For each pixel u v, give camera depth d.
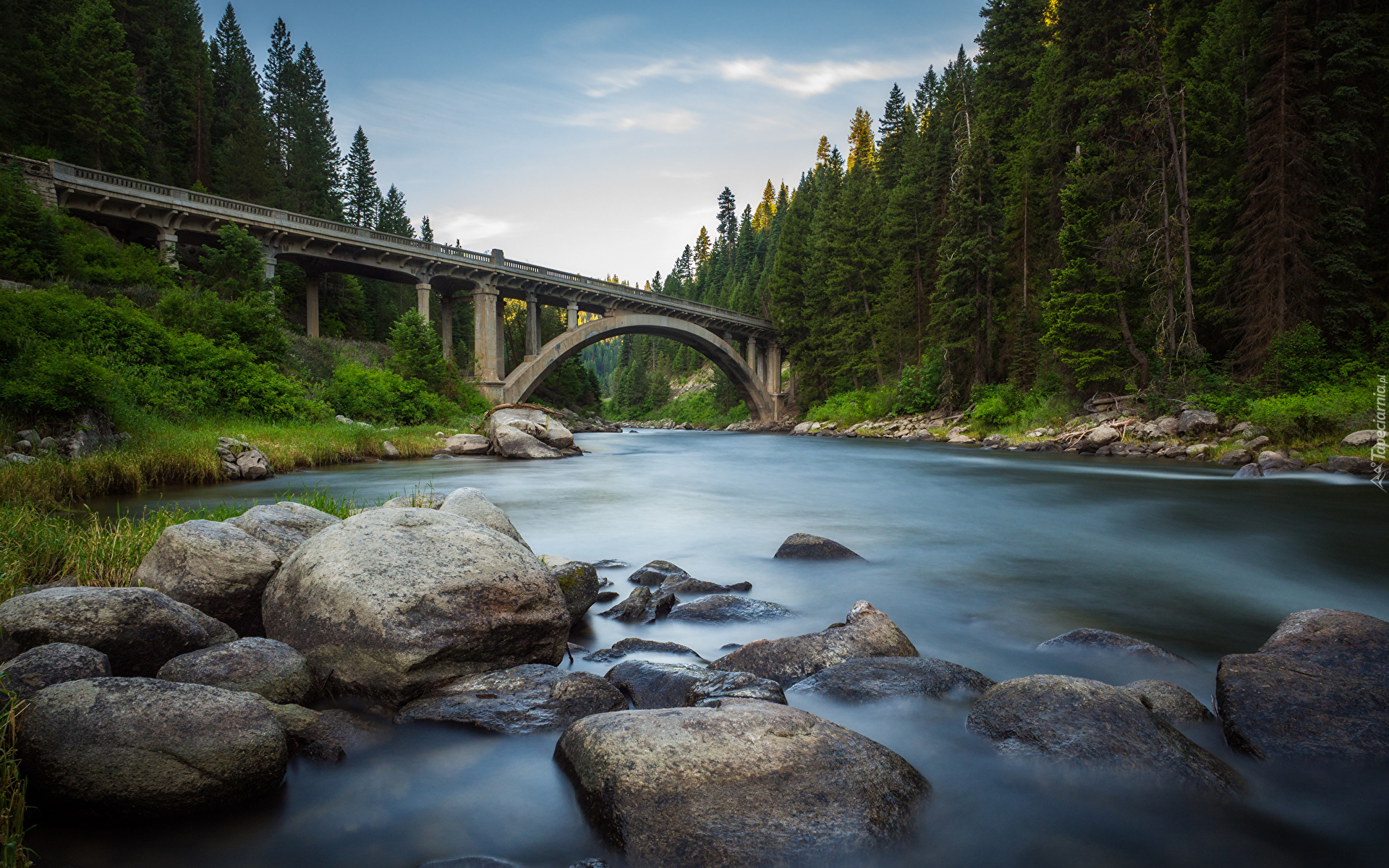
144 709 3.24
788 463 26.92
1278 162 26.34
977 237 43.69
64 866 2.81
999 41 52.78
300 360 33.88
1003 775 3.52
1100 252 30.34
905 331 58.50
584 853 2.95
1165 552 9.62
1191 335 28.48
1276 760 3.53
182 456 15.68
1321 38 28.09
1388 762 3.46
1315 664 4.19
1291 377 25.14
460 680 4.48
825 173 87.50
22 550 6.49
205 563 5.21
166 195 34.78
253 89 65.38
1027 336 40.44
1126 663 5.15
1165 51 34.53
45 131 41.41
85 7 44.00
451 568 4.83
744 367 71.69
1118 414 30.86
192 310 28.30
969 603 7.00
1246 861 2.91
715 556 9.31
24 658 3.56
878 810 3.01
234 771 3.20
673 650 5.39
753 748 3.21
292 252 39.69
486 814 3.23
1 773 2.98
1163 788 3.32
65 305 21.84
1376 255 27.09
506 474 21.28
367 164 77.94
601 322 55.12
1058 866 2.85
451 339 51.88
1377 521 12.24
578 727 3.54
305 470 20.36
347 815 3.21
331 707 4.32
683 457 30.42
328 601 4.57
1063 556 9.40
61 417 15.55
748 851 2.76
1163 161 29.19
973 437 39.62
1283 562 9.03
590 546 10.02
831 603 6.99
